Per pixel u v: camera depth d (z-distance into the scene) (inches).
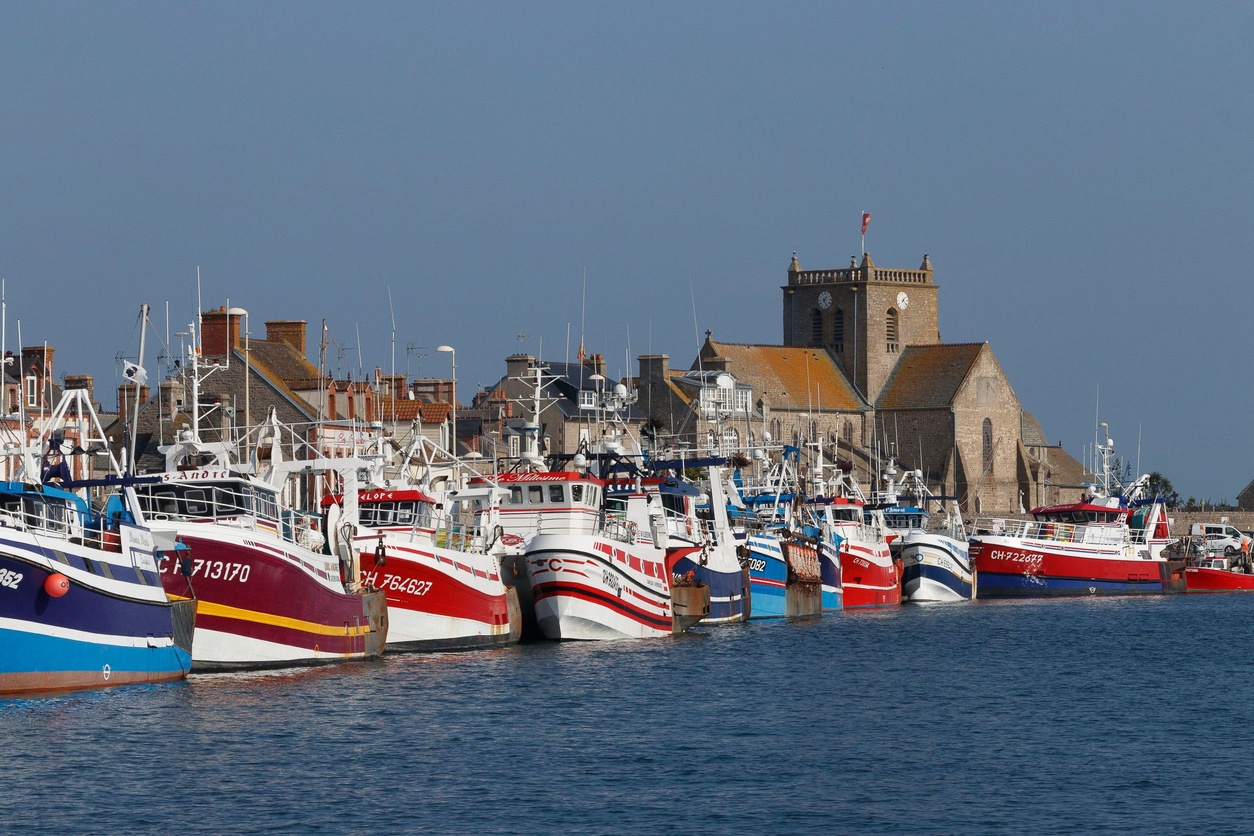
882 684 3988.7
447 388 7859.3
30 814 2485.2
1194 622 5846.5
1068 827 2593.5
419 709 3304.6
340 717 3176.7
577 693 3597.4
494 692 3550.7
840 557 6254.9
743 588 5364.2
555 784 2778.1
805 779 2876.5
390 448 4768.7
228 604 3412.9
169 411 5826.8
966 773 2947.8
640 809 2647.6
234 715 3105.3
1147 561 7524.6
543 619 4320.9
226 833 2444.6
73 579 2994.6
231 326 6107.3
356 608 3762.3
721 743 3152.1
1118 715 3575.3
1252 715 3587.6
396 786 2716.5
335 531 3754.9
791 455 6476.4
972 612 6250.0
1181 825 2603.3
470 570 4101.9
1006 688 3976.4
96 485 3201.3
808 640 4899.1
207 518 3442.4
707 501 5423.2
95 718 2982.3
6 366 5492.1
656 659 4195.4
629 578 4448.8
